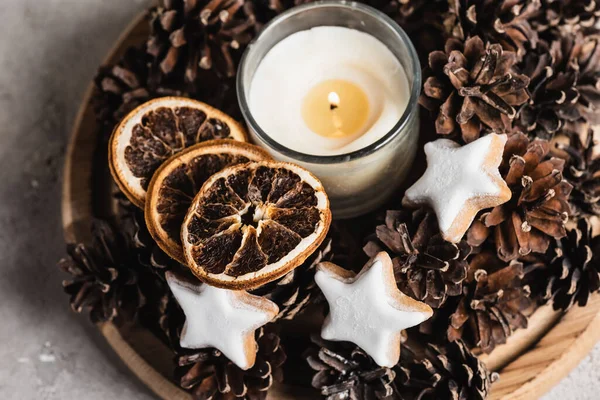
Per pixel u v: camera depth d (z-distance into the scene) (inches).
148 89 20.0
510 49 19.0
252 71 19.3
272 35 19.3
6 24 23.8
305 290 18.0
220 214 17.6
